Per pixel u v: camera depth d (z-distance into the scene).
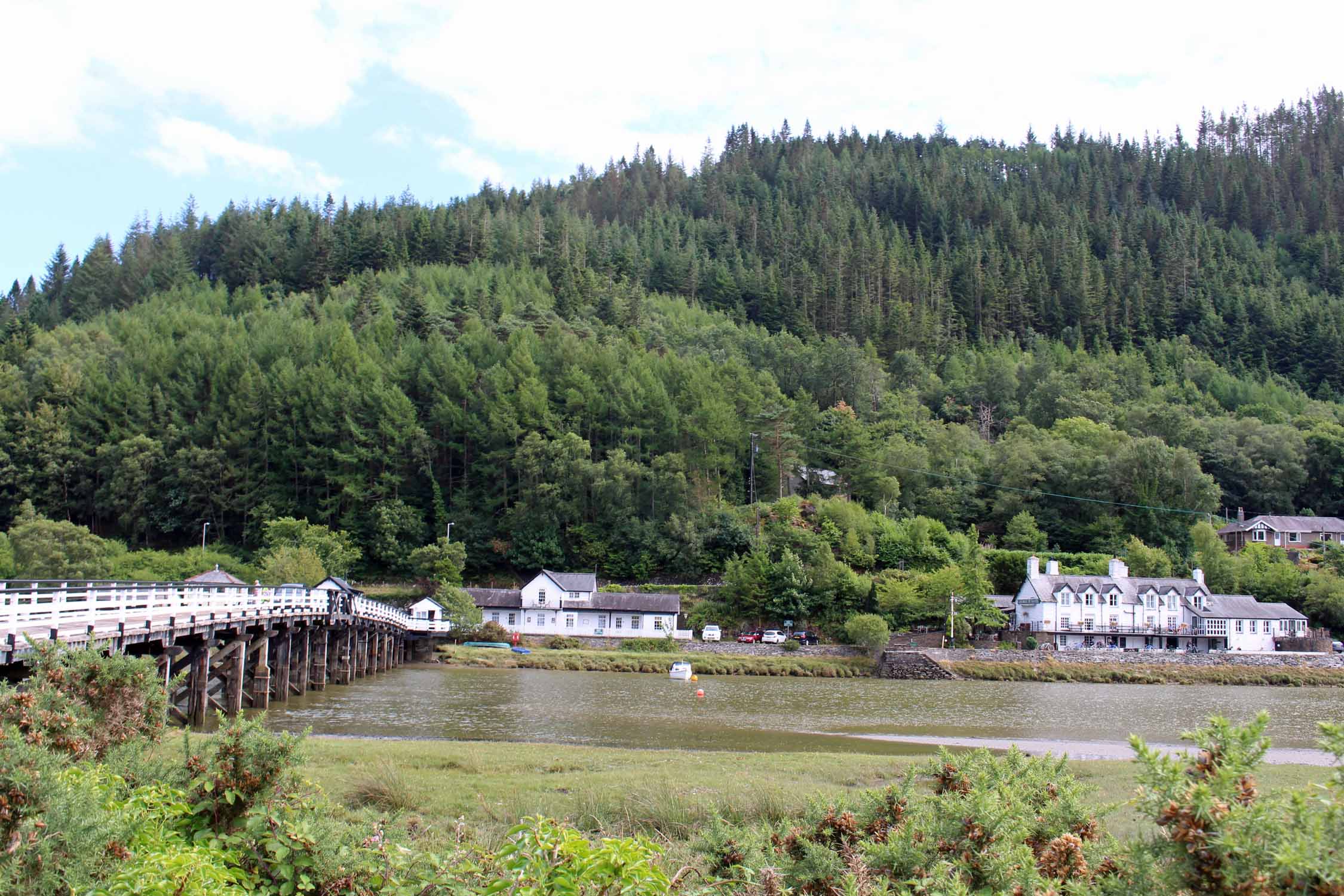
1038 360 177.62
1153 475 117.12
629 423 121.31
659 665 77.69
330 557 98.62
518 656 79.81
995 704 56.78
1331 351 191.38
